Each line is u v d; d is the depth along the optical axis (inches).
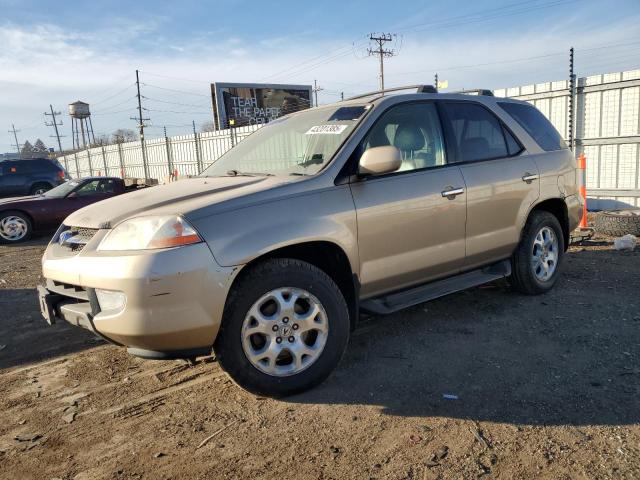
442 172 165.3
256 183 140.9
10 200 460.1
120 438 120.1
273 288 127.5
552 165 202.1
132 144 1135.6
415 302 158.9
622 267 246.5
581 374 138.9
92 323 123.2
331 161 144.4
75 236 136.3
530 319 180.4
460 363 148.9
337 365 146.9
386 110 158.7
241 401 134.0
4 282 289.7
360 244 143.9
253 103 1200.8
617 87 394.9
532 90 447.2
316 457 108.7
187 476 104.8
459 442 111.5
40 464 111.4
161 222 120.4
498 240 182.2
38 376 156.6
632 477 97.7
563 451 106.7
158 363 161.0
